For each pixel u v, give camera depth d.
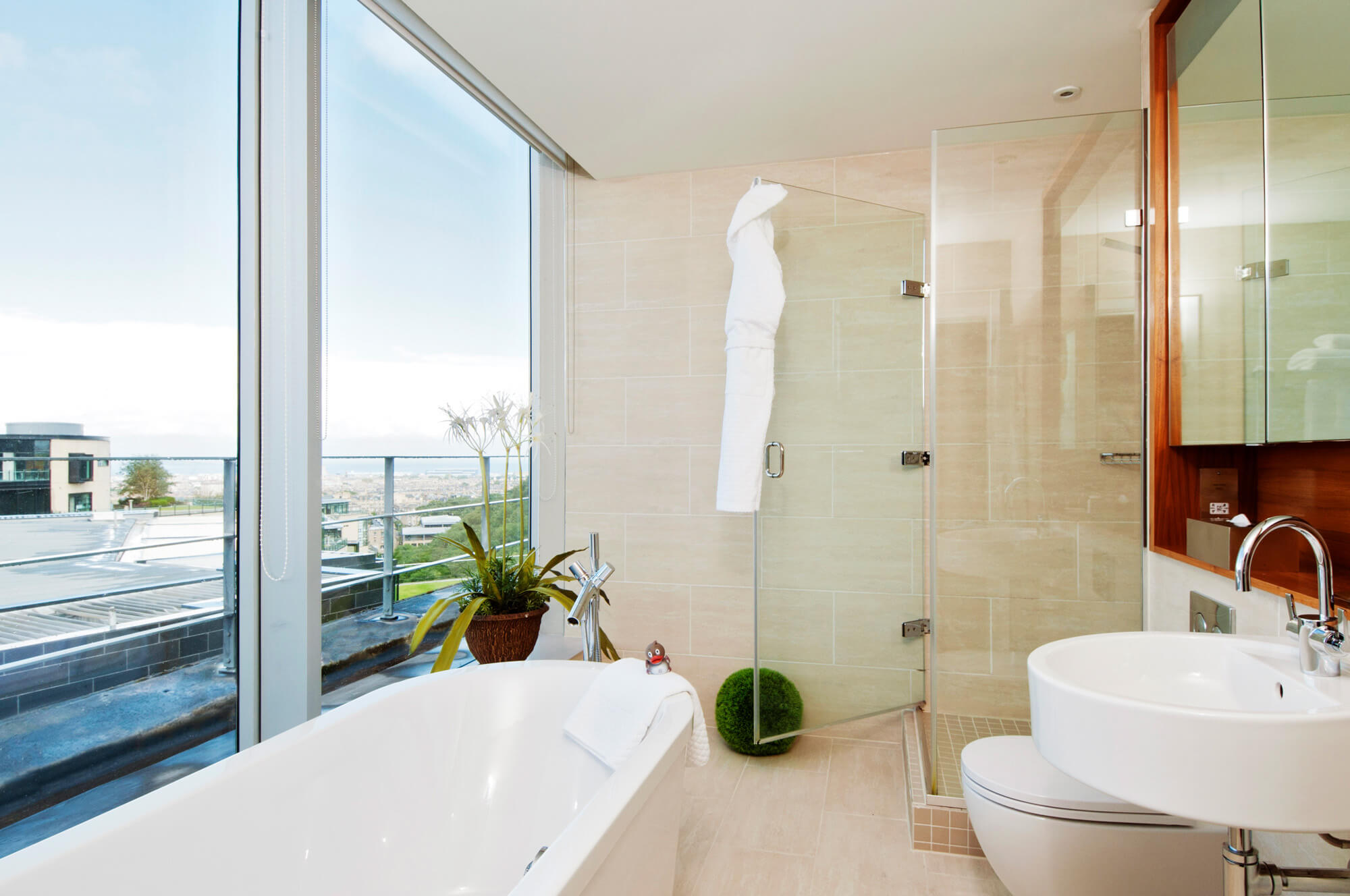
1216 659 1.27
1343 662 1.09
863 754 2.69
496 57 2.19
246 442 1.89
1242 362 1.62
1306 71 1.36
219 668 1.88
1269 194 1.50
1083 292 2.10
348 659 2.52
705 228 3.14
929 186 2.89
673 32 2.05
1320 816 0.86
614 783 1.29
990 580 2.13
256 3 1.86
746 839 2.08
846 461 2.60
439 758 1.74
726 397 2.53
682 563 3.17
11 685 1.46
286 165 1.89
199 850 1.21
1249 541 1.12
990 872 1.91
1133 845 1.47
